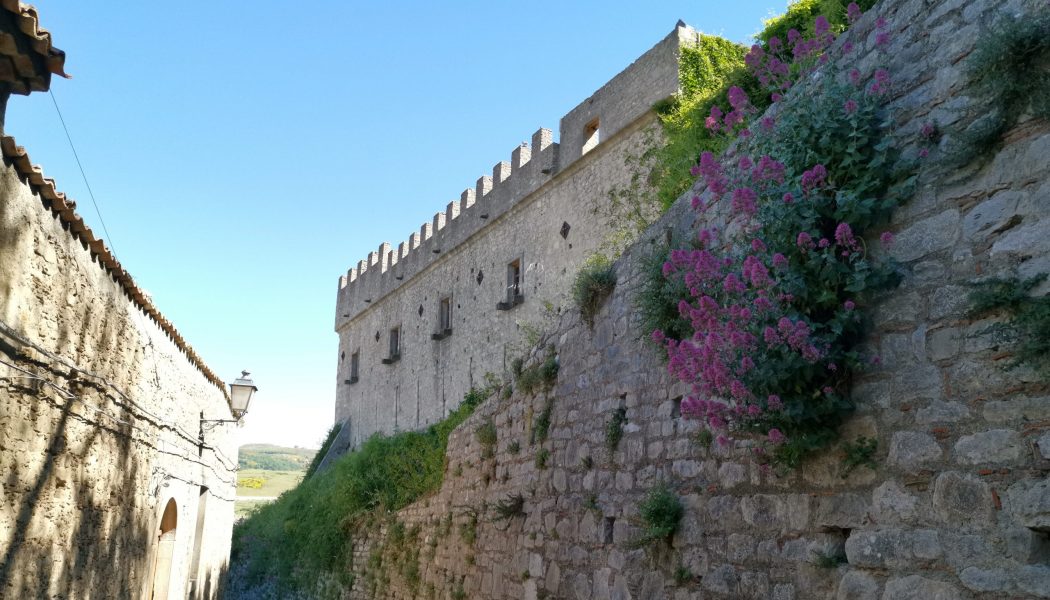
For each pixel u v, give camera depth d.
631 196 17.25
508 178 23.48
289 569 22.94
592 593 7.37
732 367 5.02
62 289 6.07
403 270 30.94
